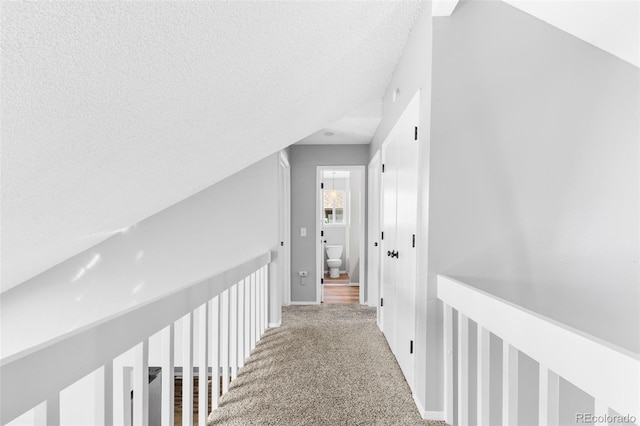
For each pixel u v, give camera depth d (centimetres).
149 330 126
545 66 193
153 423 325
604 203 191
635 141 189
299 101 209
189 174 217
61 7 60
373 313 464
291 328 385
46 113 82
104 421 101
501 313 126
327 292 629
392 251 312
